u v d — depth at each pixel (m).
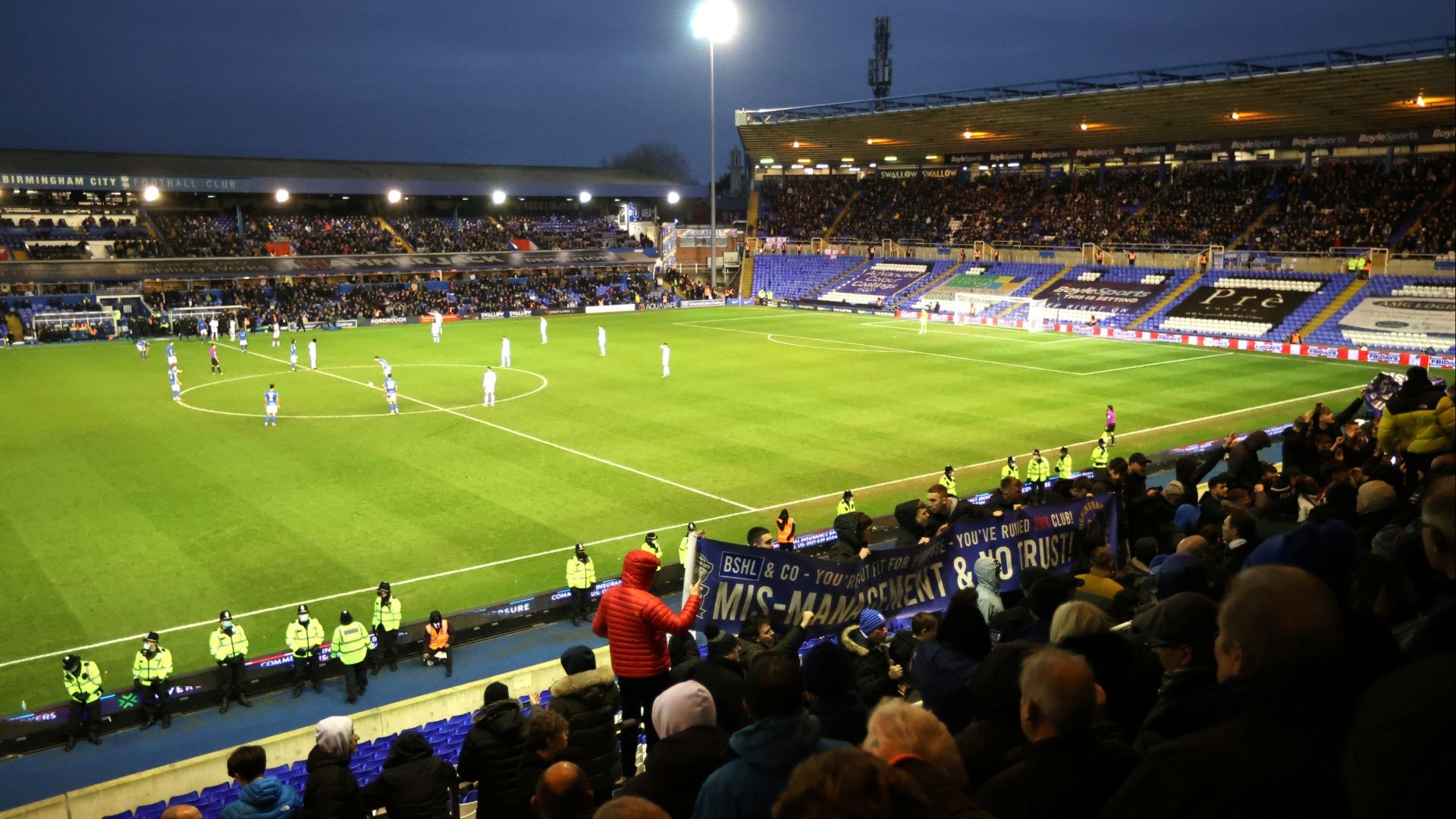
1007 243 93.19
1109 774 4.07
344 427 43.06
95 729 19.31
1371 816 2.14
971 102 75.31
